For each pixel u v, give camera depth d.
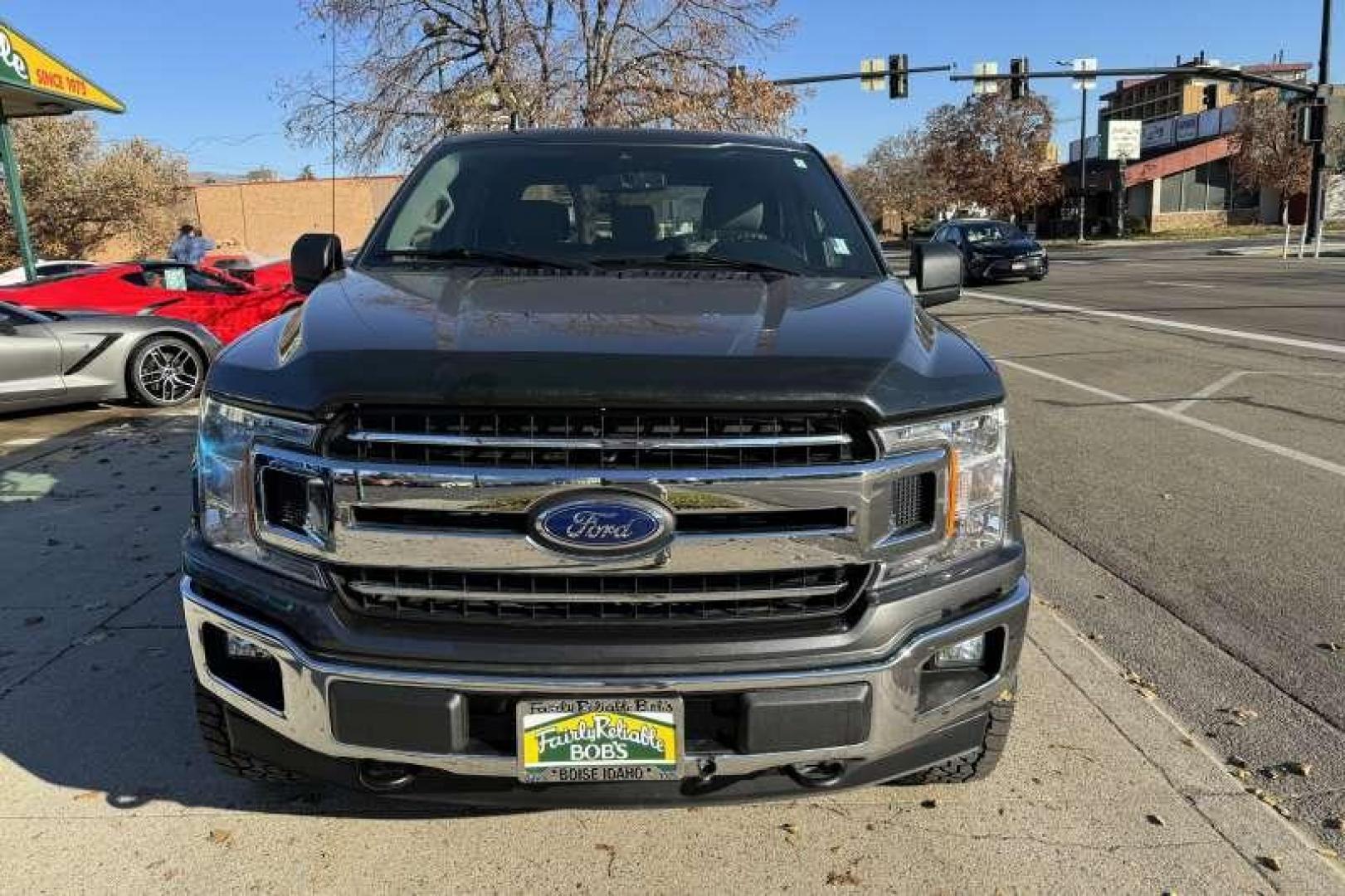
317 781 2.62
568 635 2.29
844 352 2.42
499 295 2.85
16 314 8.92
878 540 2.33
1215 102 38.25
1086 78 29.14
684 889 2.67
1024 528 5.59
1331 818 2.97
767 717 2.29
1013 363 11.30
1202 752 3.32
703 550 2.25
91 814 2.96
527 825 2.93
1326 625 4.32
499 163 3.91
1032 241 24.02
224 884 2.67
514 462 2.24
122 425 8.73
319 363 2.35
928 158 62.12
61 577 4.85
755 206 3.75
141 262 12.02
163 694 3.68
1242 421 8.05
